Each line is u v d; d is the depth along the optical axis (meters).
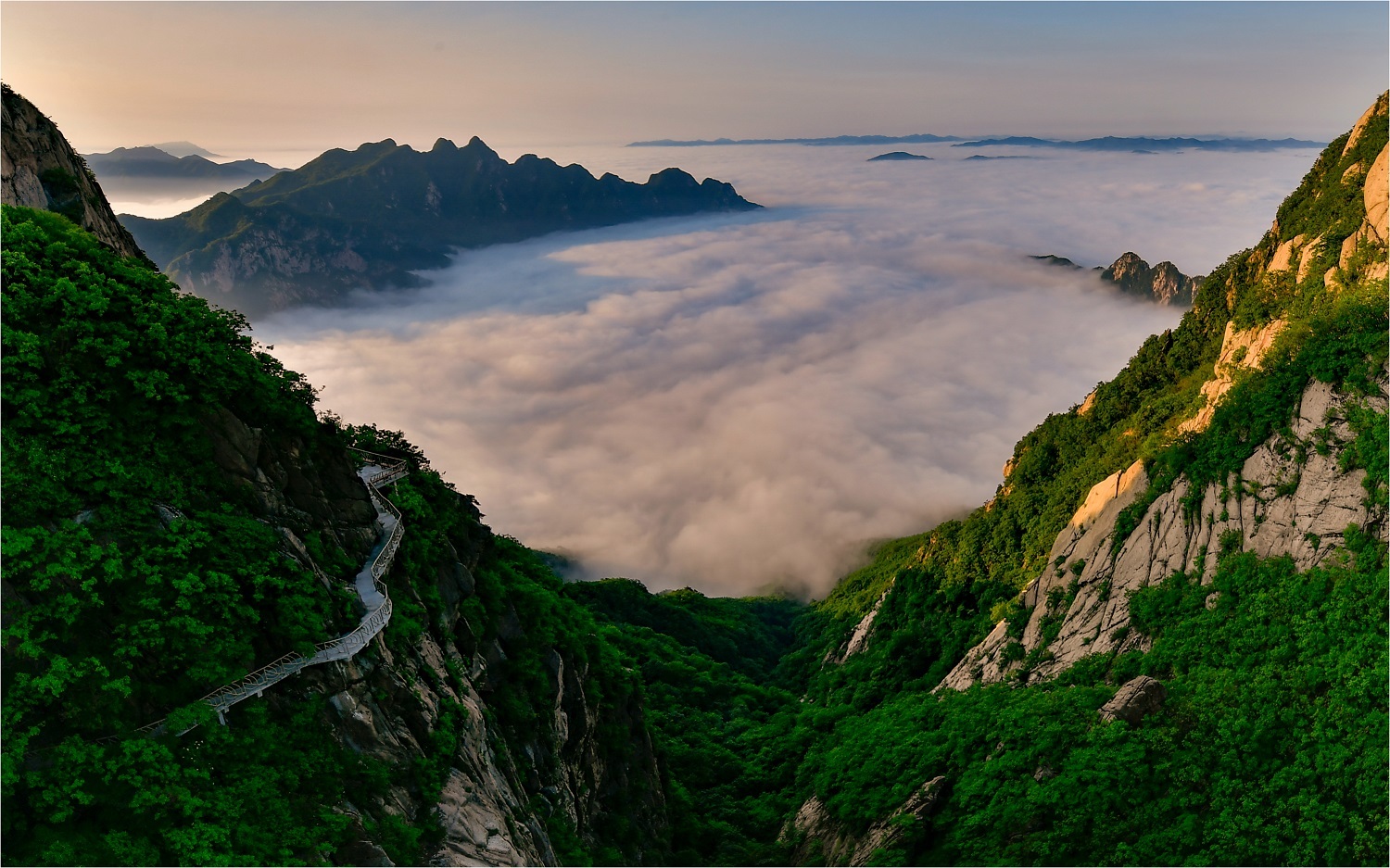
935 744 58.66
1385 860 36.91
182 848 26.02
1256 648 48.59
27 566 27.78
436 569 48.69
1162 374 90.31
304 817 29.44
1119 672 54.34
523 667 51.66
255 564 33.31
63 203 45.62
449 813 35.62
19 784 24.94
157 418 33.75
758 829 67.75
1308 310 59.47
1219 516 55.59
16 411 30.48
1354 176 65.50
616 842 56.34
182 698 29.41
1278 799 41.31
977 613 82.38
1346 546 48.38
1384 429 48.38
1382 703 41.62
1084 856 43.22
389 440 58.62
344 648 34.44
